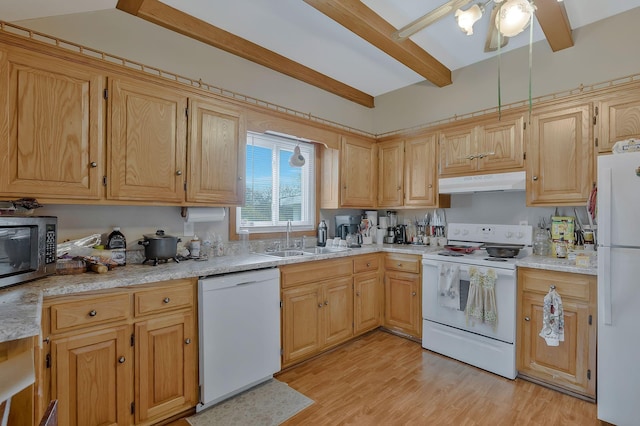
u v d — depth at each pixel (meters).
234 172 2.39
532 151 2.50
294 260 2.40
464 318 2.53
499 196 2.94
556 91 2.64
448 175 3.00
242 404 1.98
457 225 3.13
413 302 2.95
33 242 1.51
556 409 1.93
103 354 1.55
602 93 2.19
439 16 1.67
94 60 1.75
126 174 1.87
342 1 2.04
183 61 2.40
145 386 1.68
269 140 3.08
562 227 2.49
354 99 3.73
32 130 1.57
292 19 2.39
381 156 3.58
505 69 2.93
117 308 1.59
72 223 1.94
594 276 1.97
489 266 2.38
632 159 1.71
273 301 2.23
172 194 2.06
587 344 2.00
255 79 2.85
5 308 1.14
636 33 2.31
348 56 2.97
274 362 2.23
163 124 2.02
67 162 1.67
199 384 1.89
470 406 1.96
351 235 3.33
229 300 1.98
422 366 2.48
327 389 2.15
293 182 3.30
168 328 1.77
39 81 1.59
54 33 1.89
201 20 2.39
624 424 1.72
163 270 1.85
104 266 1.77
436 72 3.03
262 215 3.04
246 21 2.41
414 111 3.61
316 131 3.02
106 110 1.80
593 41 2.47
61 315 1.43
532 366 2.23
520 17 1.55
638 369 1.69
